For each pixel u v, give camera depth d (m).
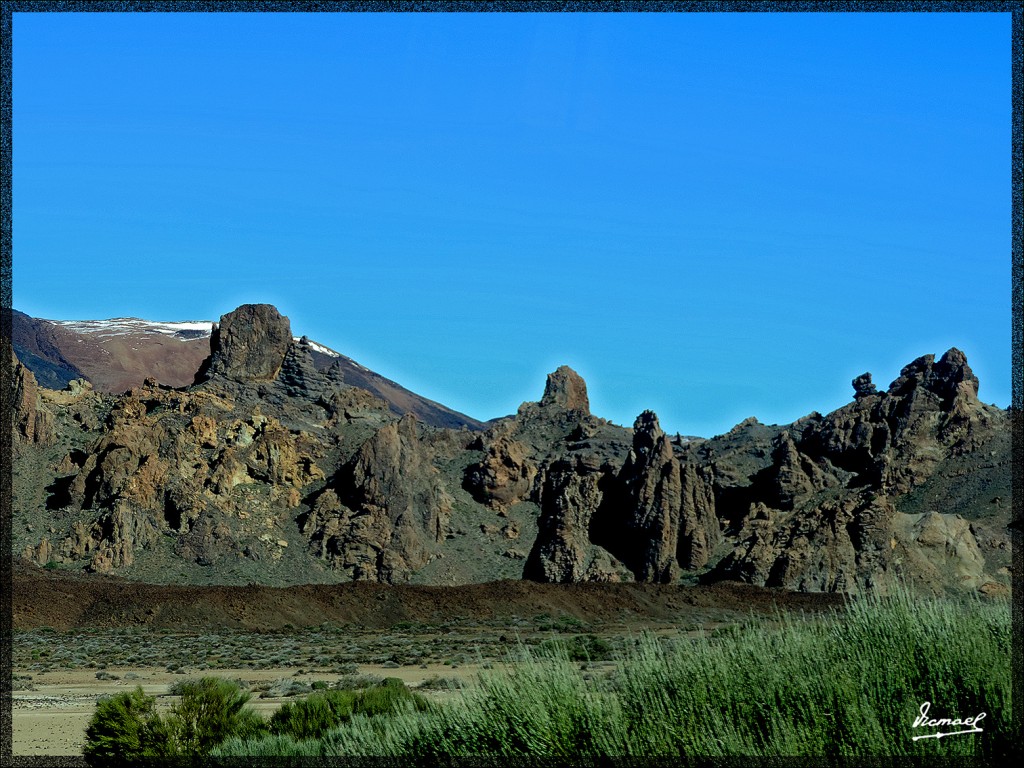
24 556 142.38
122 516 148.50
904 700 13.20
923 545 143.62
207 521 152.50
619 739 13.89
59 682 64.31
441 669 67.38
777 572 140.38
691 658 14.81
